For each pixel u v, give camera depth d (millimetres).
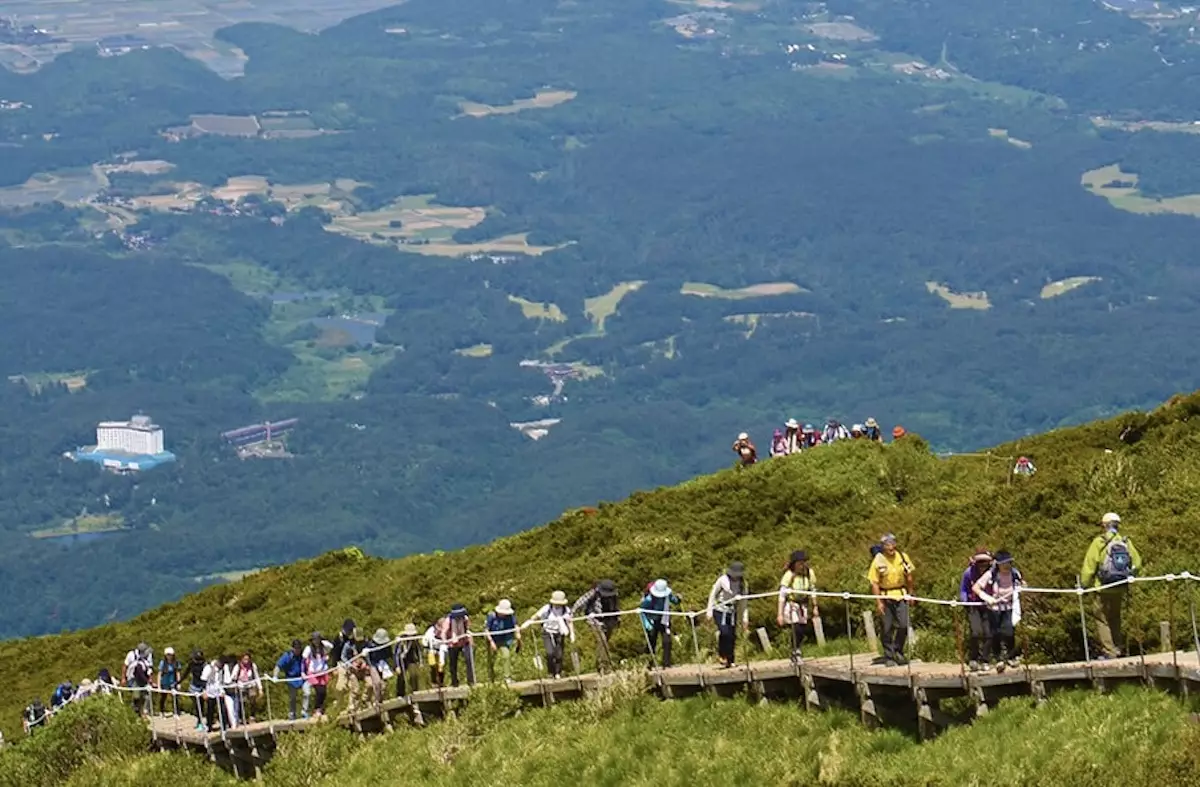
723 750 35219
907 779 31672
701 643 42156
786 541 55250
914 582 42719
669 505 63031
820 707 36000
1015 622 34312
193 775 46688
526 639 48500
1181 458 52500
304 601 68250
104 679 55938
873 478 60719
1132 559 34812
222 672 49875
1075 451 60344
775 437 69312
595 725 38312
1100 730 31219
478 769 38719
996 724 33125
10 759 49938
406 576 66500
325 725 45062
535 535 65625
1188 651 33875
